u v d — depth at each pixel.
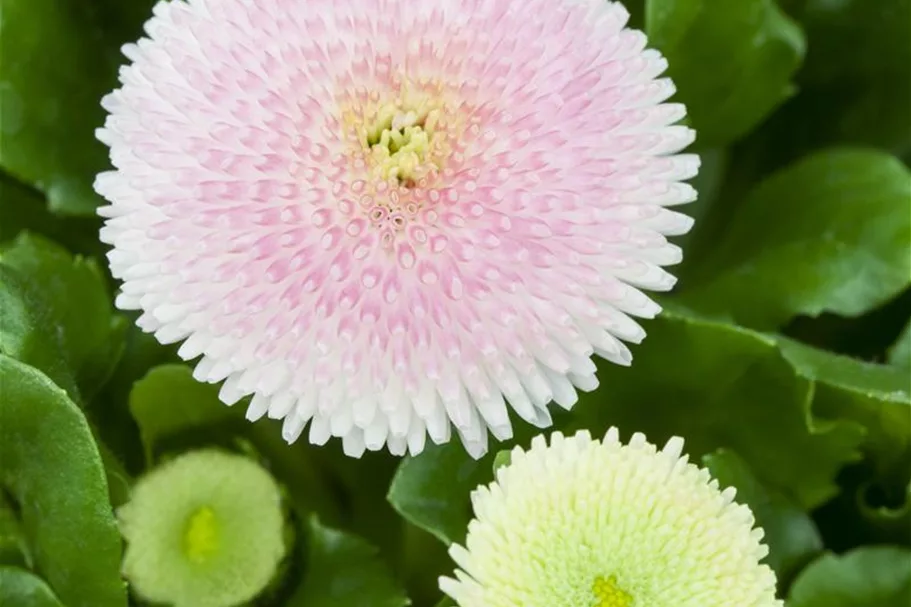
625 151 0.19
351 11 0.19
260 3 0.19
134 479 0.21
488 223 0.18
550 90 0.19
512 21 0.19
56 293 0.21
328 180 0.19
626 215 0.19
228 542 0.20
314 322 0.18
